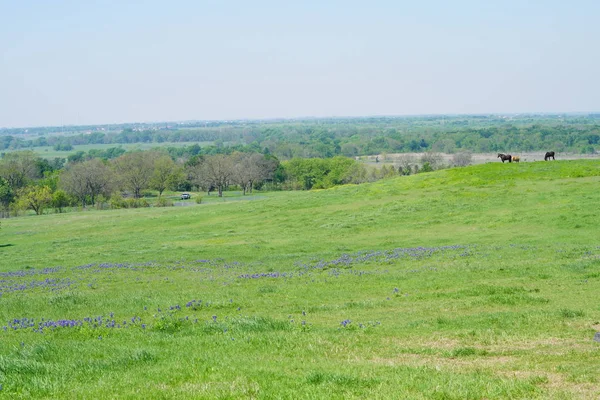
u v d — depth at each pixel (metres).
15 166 152.38
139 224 70.62
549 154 80.50
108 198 141.12
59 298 25.33
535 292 23.52
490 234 44.78
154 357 14.49
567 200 54.12
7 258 50.81
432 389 10.99
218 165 153.12
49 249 55.34
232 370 12.84
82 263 43.72
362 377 11.92
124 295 26.48
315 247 45.03
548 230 44.31
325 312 21.69
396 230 50.62
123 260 44.16
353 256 38.72
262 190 171.38
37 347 15.31
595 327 17.00
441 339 16.28
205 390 11.14
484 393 10.84
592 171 67.69
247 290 27.19
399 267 33.19
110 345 16.19
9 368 13.10
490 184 66.50
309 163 170.00
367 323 18.72
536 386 11.29
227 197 148.38
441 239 44.44
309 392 10.91
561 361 13.39
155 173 153.88
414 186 71.38
